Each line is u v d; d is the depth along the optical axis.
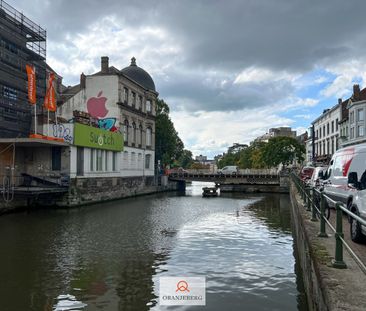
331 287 4.86
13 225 19.28
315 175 20.73
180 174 57.34
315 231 8.78
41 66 37.03
